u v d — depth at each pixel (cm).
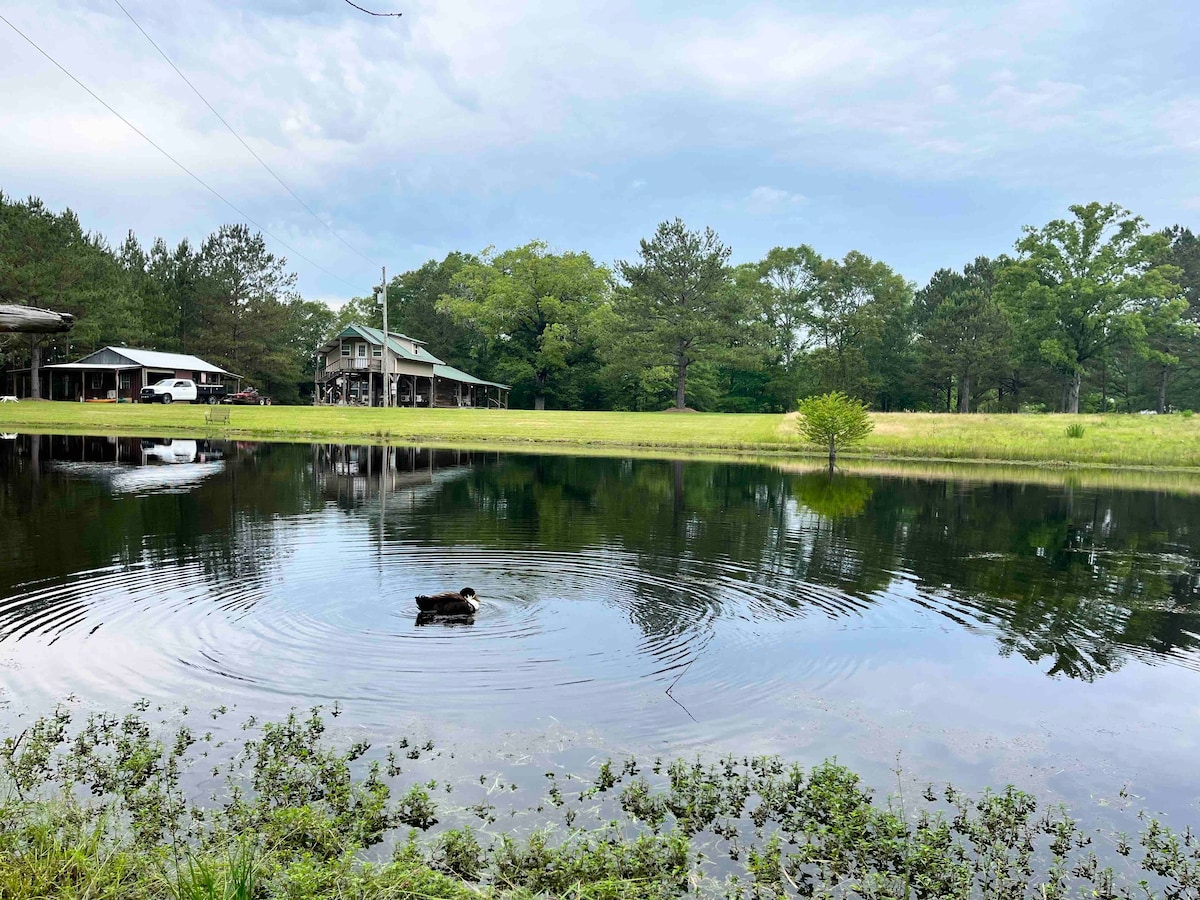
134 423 4394
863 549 1451
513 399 8738
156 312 7181
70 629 888
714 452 3794
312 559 1249
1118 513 2019
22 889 406
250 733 651
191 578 1120
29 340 5666
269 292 7731
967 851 521
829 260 8044
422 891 429
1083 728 709
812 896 470
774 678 800
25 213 5731
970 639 941
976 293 6881
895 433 4228
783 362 8394
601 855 490
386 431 4331
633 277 6462
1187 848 527
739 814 555
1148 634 978
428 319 8400
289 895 421
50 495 1870
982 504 2127
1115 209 6506
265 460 2872
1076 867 504
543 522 1642
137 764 583
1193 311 8119
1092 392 8450
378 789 560
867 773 620
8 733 642
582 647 869
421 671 790
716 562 1302
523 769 607
